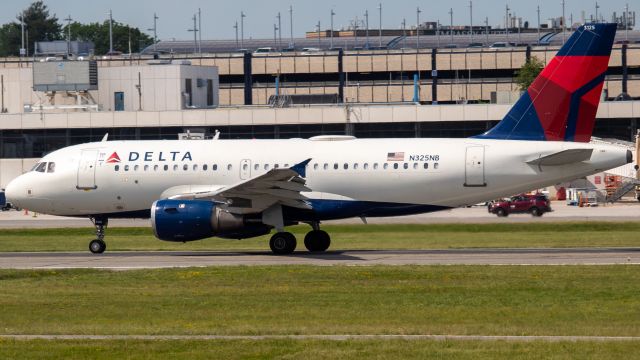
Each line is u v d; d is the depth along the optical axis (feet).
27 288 367.04
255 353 242.78
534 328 272.10
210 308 317.63
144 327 280.31
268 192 468.34
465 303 321.11
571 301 321.73
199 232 473.26
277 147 509.76
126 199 521.65
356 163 495.82
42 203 530.68
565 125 490.08
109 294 350.23
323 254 485.97
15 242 635.66
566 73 488.02
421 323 285.02
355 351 242.37
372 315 299.99
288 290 354.33
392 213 499.51
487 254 476.95
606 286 350.64
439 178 490.08
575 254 469.16
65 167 526.57
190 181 512.22
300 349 246.06
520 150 487.20
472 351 240.53
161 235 474.08
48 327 282.36
